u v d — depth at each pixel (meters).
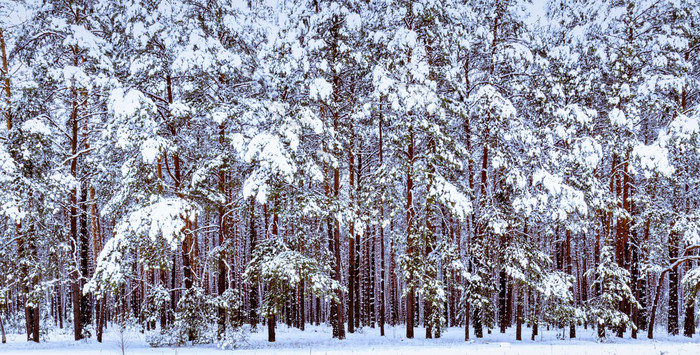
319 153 16.14
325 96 14.98
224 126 15.59
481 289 16.67
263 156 13.38
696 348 14.34
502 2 17.36
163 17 14.28
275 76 15.85
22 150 14.34
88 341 16.06
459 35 15.68
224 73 15.73
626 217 17.45
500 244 17.20
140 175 13.87
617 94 17.83
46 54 14.57
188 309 14.51
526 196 16.06
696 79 18.02
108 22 15.67
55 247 15.46
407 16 16.33
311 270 14.72
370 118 18.27
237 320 15.49
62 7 15.09
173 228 12.58
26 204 14.09
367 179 17.42
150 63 13.87
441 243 16.52
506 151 16.88
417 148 18.12
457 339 17.14
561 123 17.05
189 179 15.62
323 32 16.61
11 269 15.00
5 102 14.64
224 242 15.88
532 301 20.86
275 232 19.31
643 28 18.23
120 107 12.49
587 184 16.95
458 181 17.69
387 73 15.48
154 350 13.56
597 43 18.08
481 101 16.44
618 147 17.73
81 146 17.45
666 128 17.34
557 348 14.34
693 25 17.44
